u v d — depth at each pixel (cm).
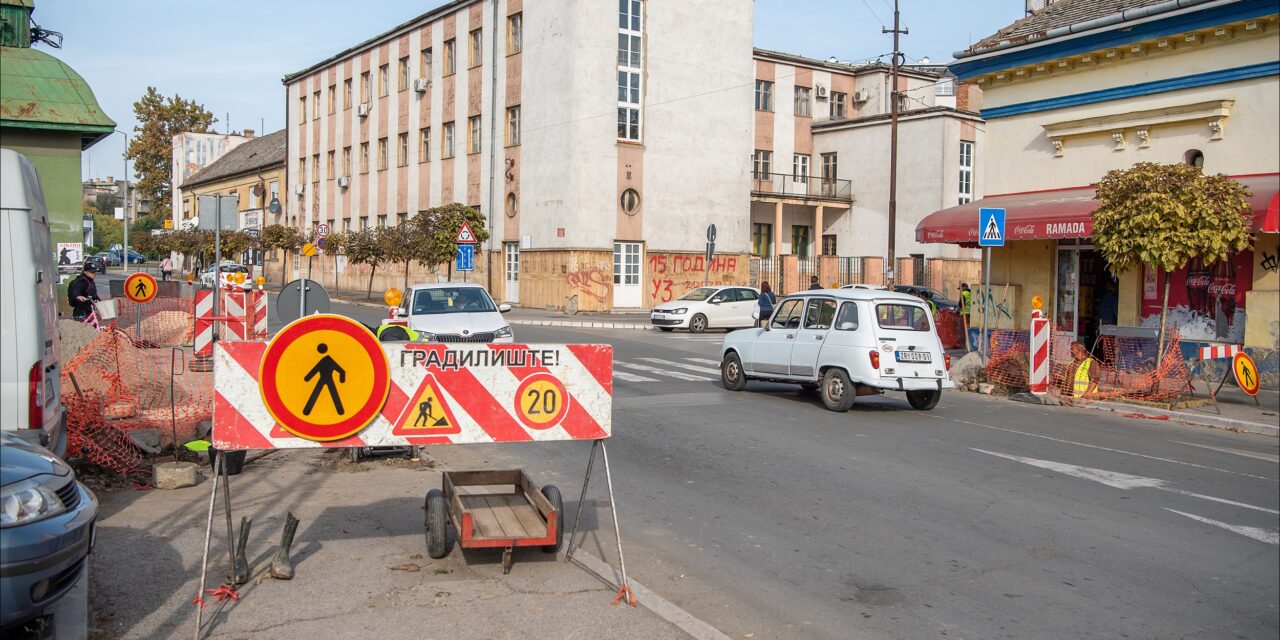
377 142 4809
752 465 929
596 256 3484
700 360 1931
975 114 4284
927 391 1316
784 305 1403
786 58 4584
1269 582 607
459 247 2922
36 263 649
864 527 717
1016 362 1536
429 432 550
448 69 4203
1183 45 1536
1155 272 1593
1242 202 1270
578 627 499
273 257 6212
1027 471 920
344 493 774
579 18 3412
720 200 3866
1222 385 1424
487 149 3916
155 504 723
